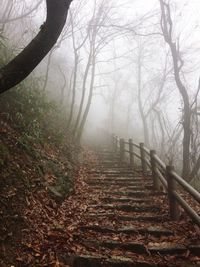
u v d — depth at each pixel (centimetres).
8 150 539
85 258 390
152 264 386
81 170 1010
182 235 477
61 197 612
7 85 364
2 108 655
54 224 483
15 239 390
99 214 572
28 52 357
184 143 1130
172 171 548
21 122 677
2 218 397
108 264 387
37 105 835
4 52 771
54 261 376
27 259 369
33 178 560
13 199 447
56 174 702
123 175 972
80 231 488
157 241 462
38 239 419
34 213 470
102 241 445
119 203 657
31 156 630
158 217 558
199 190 1079
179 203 509
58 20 357
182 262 398
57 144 971
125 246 435
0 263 339
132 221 553
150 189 764
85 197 696
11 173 490
